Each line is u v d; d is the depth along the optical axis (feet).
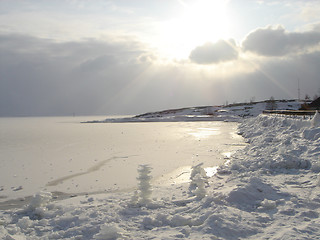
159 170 47.29
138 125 223.30
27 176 45.50
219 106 420.36
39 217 23.52
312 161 34.88
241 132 114.42
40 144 94.43
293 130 59.72
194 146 78.18
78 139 110.93
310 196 22.97
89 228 19.06
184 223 19.49
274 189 25.07
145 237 17.33
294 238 15.51
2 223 22.17
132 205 24.67
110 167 51.67
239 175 34.65
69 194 34.99
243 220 18.62
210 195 23.35
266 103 355.36
